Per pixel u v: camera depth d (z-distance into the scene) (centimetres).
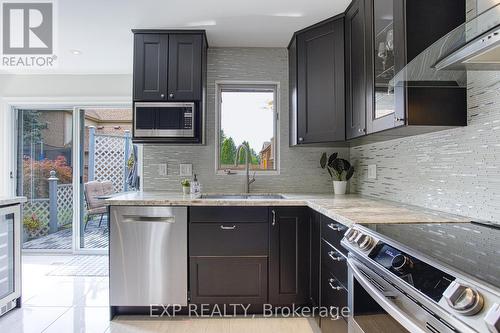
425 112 144
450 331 69
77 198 368
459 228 121
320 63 239
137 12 225
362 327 122
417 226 126
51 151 372
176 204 219
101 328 205
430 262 82
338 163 271
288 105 292
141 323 212
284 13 228
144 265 219
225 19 238
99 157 390
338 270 159
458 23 145
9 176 358
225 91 302
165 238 219
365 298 120
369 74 182
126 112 397
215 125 293
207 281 221
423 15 144
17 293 236
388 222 134
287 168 292
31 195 373
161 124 251
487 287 63
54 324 211
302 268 222
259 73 292
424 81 142
